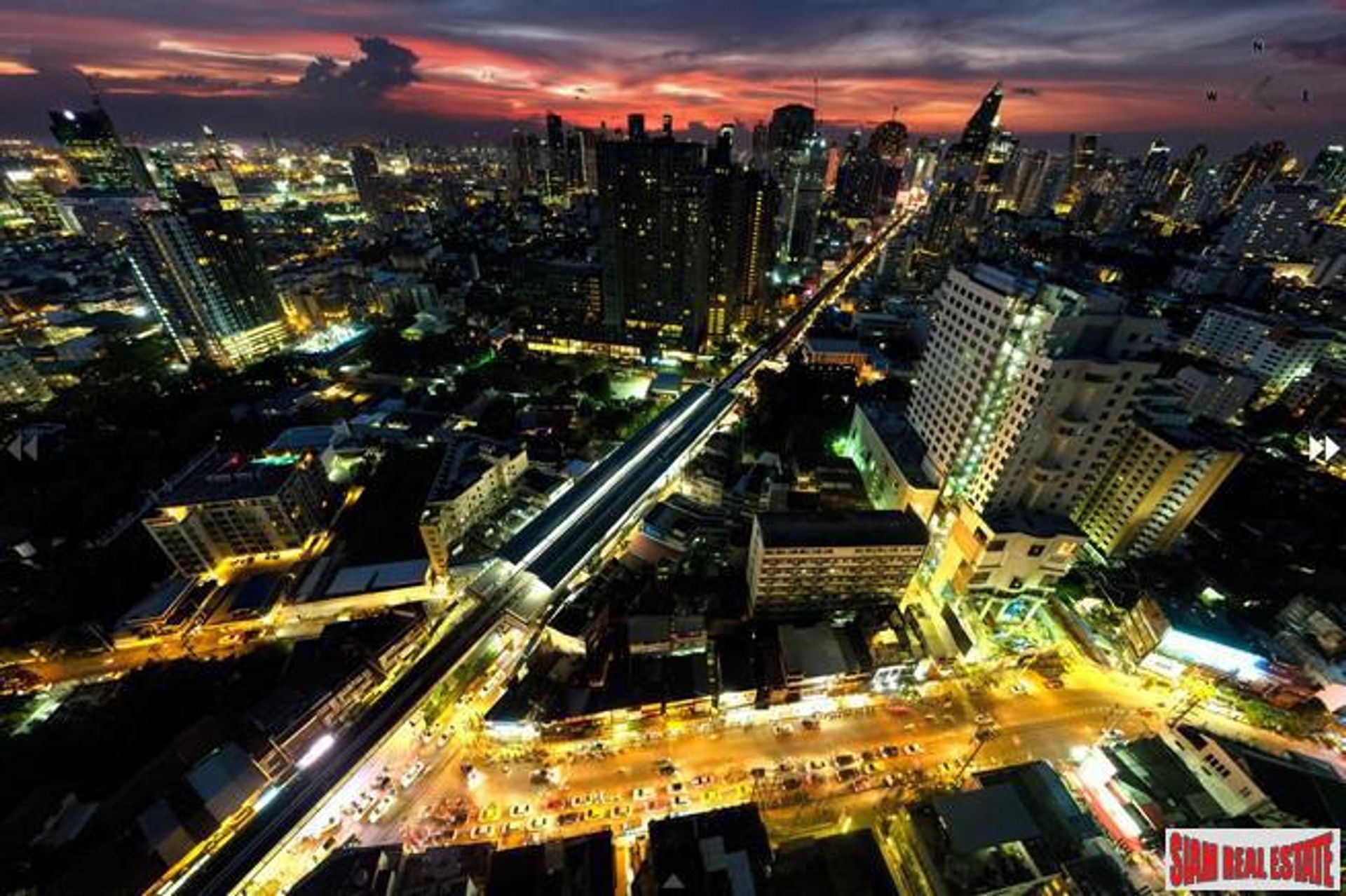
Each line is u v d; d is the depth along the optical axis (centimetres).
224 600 12862
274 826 8350
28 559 13388
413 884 7006
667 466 16675
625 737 9788
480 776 9238
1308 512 14850
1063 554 10794
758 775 9269
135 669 11300
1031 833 7219
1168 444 12594
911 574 11494
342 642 10881
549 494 16088
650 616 10938
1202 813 7962
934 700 10538
